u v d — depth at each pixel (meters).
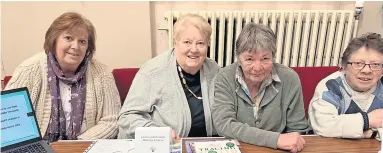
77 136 1.48
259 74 1.24
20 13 2.27
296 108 1.37
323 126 1.24
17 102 1.06
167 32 2.49
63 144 1.14
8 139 1.02
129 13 2.35
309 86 1.85
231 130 1.22
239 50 1.24
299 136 1.15
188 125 1.43
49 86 1.46
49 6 2.27
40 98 1.45
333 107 1.28
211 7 2.52
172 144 1.11
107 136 1.48
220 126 1.28
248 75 1.27
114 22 2.35
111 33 2.38
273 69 1.33
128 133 1.37
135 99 1.43
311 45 2.56
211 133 1.46
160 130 1.00
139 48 2.46
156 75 1.45
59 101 1.47
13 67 2.40
